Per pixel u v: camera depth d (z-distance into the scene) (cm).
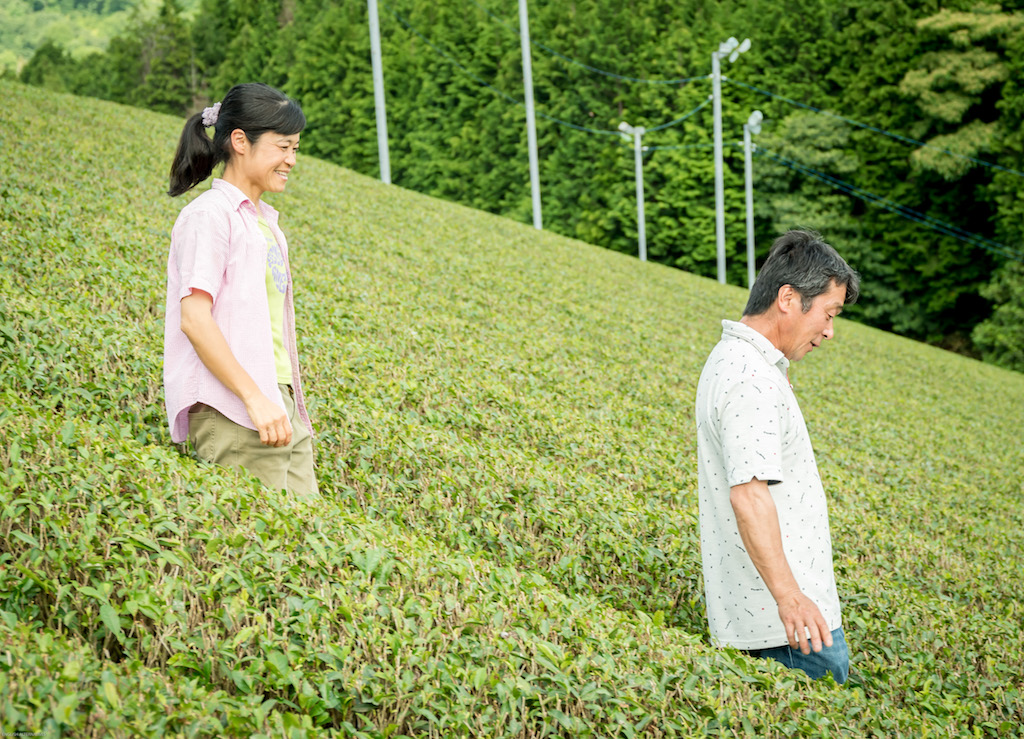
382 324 822
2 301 462
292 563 261
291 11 6569
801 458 295
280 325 320
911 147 3709
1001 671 397
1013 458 1229
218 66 6788
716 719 247
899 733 275
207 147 299
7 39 12838
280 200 1479
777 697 267
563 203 4722
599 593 400
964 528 739
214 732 190
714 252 4294
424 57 5275
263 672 223
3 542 246
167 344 302
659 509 516
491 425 623
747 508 273
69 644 207
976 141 3412
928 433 1252
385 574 273
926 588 538
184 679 207
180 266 286
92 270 626
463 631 258
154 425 400
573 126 4731
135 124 1805
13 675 182
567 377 891
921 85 3516
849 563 518
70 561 239
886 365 1875
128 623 226
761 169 4078
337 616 246
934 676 369
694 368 1180
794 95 4238
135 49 6931
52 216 772
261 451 307
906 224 3741
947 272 3653
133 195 1087
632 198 4481
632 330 1329
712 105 4325
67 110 1748
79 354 441
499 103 4906
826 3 4225
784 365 296
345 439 461
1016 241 3350
